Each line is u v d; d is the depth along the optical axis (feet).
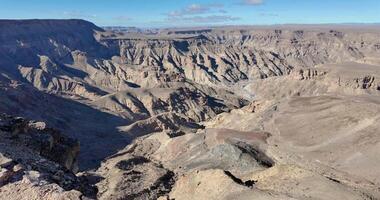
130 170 289.53
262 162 276.00
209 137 349.82
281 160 292.40
